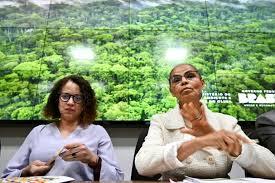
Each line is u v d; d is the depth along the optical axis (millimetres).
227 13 2033
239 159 820
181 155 807
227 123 1085
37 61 1784
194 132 918
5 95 1683
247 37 1955
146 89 1758
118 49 1854
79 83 1312
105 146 1201
